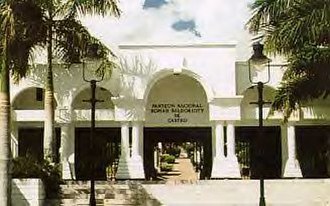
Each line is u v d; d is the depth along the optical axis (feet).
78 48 89.45
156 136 129.18
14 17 68.33
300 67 80.12
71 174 117.29
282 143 121.39
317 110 119.96
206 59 118.21
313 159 124.67
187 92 123.24
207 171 126.11
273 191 92.58
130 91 117.39
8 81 67.26
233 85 117.70
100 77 92.99
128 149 116.37
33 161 83.66
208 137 127.13
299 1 72.49
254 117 121.60
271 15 76.38
